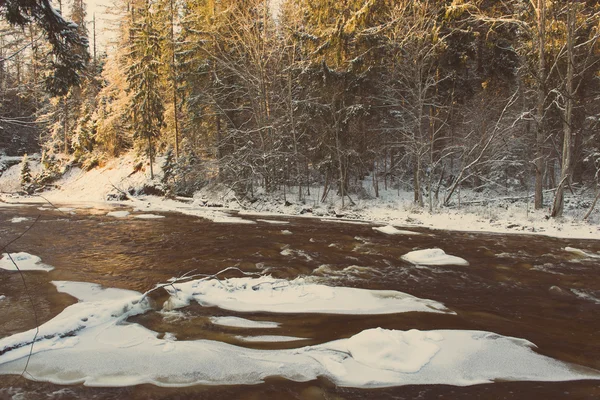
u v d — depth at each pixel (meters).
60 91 10.37
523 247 12.97
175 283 8.12
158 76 31.39
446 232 15.97
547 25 18.67
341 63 24.22
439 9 20.72
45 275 8.92
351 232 15.64
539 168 19.69
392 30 21.83
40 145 45.97
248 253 11.52
